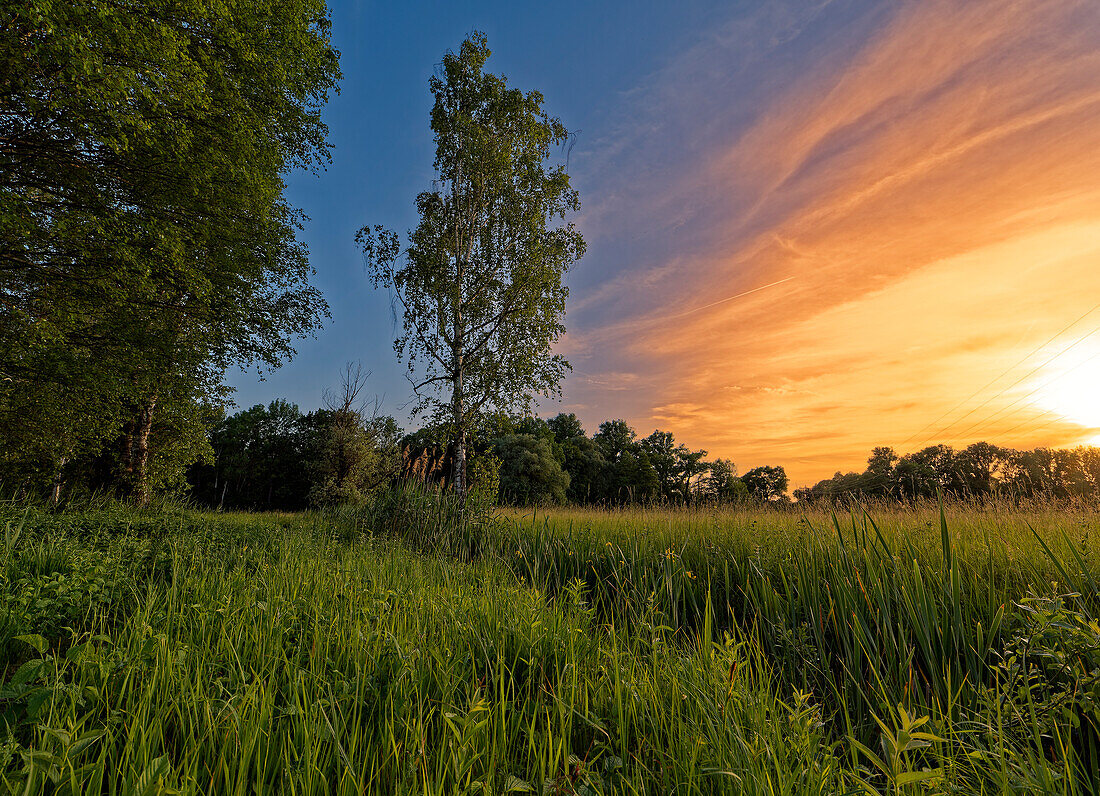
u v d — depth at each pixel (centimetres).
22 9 723
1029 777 157
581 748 222
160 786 146
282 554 628
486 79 1464
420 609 372
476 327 1395
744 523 675
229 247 1266
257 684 227
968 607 354
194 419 1619
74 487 1620
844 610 372
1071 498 689
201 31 1027
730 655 248
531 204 1449
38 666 199
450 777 182
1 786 152
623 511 1035
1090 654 194
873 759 147
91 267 1013
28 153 968
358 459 2278
